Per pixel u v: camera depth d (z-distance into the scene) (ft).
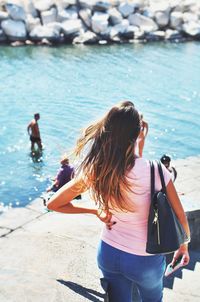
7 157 56.44
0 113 71.92
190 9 146.00
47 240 17.39
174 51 122.11
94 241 19.42
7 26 122.01
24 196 47.70
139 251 9.50
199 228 22.35
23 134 63.77
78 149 9.51
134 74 97.60
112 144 9.00
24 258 15.96
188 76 97.55
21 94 81.51
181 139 66.69
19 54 111.75
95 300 13.79
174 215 9.27
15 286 12.73
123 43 130.31
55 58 108.99
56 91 84.02
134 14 138.31
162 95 84.84
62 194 9.65
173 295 17.62
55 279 14.64
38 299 12.28
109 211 9.53
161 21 139.33
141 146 10.48
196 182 34.73
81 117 72.49
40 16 129.70
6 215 25.34
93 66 102.94
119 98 82.38
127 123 8.98
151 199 9.22
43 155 57.36
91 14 134.10
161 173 9.30
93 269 15.72
